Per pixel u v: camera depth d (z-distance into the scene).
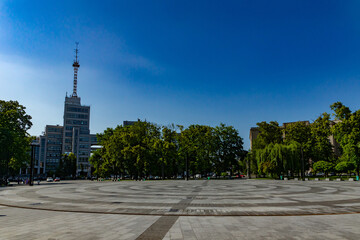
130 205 15.43
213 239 7.73
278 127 71.00
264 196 20.11
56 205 15.77
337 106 54.69
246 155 74.75
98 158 84.00
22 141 56.03
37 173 131.00
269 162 56.34
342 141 53.47
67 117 141.00
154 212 12.75
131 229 9.11
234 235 8.21
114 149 68.88
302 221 10.41
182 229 9.09
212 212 12.62
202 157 68.69
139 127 73.62
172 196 20.83
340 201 16.56
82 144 139.50
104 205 15.52
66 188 34.06
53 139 138.75
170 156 68.06
